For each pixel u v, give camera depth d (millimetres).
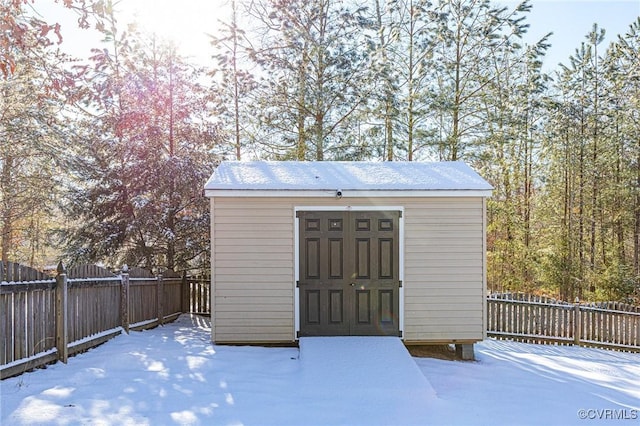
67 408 4523
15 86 12695
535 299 10609
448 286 7734
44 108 12711
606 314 10234
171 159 11258
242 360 6715
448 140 15352
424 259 7738
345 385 5719
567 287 17734
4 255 15562
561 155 18938
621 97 17391
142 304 9273
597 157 18062
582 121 18062
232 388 5461
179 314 11516
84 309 6926
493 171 18453
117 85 10336
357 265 7719
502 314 10570
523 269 18500
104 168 12008
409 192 7641
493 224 18516
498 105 15734
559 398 5750
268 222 7691
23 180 14352
